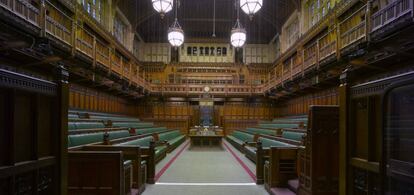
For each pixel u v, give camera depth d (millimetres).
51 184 3078
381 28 8352
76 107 17094
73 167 5164
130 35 27031
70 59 12156
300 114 24203
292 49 23062
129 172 5902
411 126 2094
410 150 2094
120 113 26297
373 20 9000
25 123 2713
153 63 31047
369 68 10961
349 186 3268
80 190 5133
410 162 2061
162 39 33250
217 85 28578
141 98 29609
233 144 19109
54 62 11273
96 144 7660
